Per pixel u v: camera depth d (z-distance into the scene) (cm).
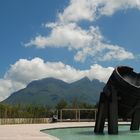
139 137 2312
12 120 4147
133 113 2773
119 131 2823
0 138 1936
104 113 2631
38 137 1995
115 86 2497
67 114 4734
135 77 2630
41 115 4872
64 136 2397
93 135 2469
